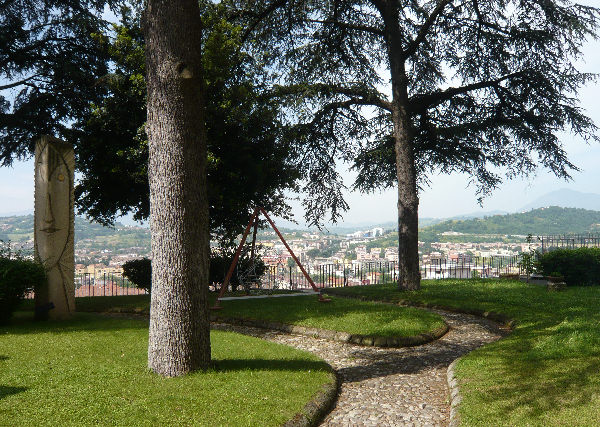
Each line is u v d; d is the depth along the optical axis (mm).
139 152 12211
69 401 4105
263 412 4055
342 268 20328
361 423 4367
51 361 5555
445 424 4348
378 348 7438
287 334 8469
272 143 14086
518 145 15938
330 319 8883
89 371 5125
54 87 16469
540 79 14219
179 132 5285
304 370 5566
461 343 7809
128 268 15242
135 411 3932
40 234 9086
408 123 14883
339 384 5598
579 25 13258
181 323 5188
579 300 10500
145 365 5473
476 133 15789
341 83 16062
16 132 17016
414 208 14625
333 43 16641
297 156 16922
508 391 4641
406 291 14078
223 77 12906
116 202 14312
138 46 12570
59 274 9148
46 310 8984
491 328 9055
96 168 13062
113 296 14453
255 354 6336
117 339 6996
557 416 3873
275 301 11422
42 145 9141
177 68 5242
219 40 12672
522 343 6762
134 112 12992
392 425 4316
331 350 7297
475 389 4824
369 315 9148
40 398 4160
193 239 5332
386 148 16719
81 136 13156
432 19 14531
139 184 13188
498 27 14906
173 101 5270
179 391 4523
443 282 16422
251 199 14336
